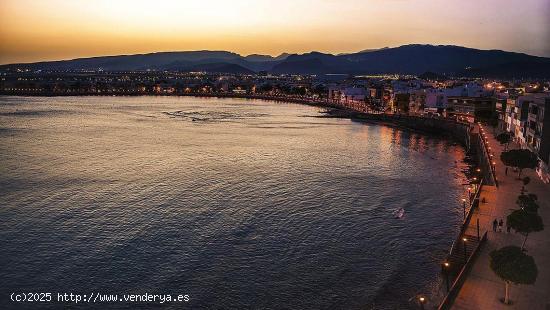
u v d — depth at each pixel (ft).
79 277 154.40
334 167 329.31
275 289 147.33
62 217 209.97
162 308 136.67
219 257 169.48
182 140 464.65
